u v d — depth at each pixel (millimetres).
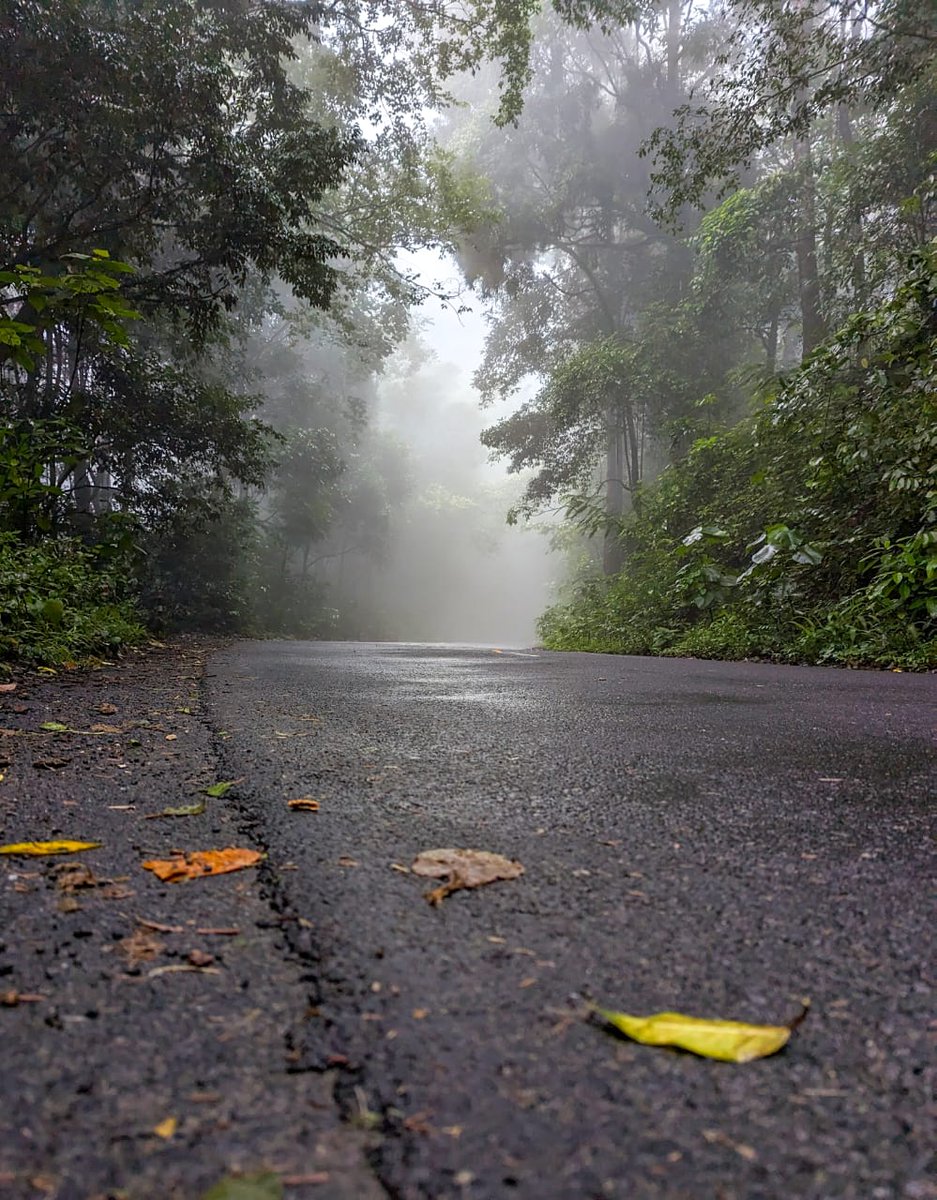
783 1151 600
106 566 8453
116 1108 631
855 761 2137
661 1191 554
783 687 4230
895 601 6340
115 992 812
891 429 7441
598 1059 709
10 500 6355
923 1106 659
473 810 1563
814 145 15477
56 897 1062
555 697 3611
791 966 912
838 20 10102
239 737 2344
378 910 1038
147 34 9648
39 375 11258
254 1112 629
